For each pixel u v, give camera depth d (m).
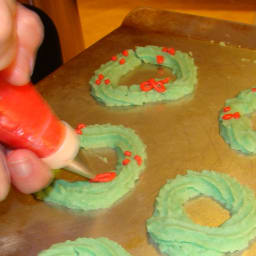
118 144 0.45
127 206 0.42
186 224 0.39
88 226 0.41
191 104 0.49
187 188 0.42
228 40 0.54
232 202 0.41
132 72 0.52
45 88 0.51
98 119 0.48
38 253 0.39
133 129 0.47
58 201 0.42
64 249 0.39
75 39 0.76
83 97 0.50
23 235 0.40
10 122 0.33
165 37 0.55
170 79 0.51
